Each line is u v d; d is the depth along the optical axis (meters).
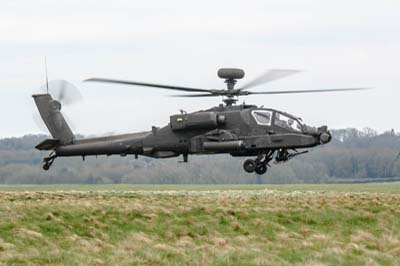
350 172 105.56
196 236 38.03
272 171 100.25
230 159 101.25
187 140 52.78
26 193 49.56
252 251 33.88
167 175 95.38
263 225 39.81
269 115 51.66
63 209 41.00
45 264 31.50
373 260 32.75
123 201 45.00
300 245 35.84
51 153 57.59
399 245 35.88
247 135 51.66
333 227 40.19
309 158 105.12
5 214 39.62
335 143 117.06
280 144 51.19
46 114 57.12
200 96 52.12
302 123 51.53
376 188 59.97
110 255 33.28
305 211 42.34
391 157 106.56
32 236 36.03
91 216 40.09
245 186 70.38
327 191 54.31
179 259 32.59
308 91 50.75
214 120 51.62
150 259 32.34
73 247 34.81
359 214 41.78
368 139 117.19
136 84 51.03
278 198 46.75
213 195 49.16
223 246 35.50
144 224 39.50
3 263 31.33
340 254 33.75
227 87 51.62
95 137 56.19
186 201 45.19
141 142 54.19
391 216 41.62
